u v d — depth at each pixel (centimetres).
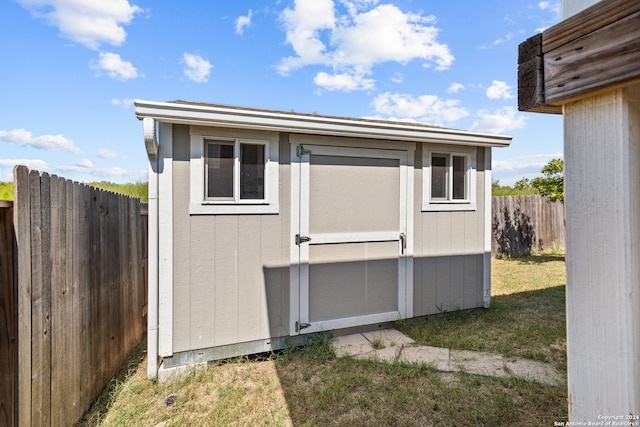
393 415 215
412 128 353
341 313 351
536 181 752
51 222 184
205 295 296
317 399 234
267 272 319
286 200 326
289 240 328
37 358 171
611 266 75
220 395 245
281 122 300
